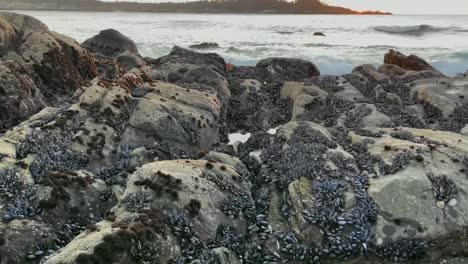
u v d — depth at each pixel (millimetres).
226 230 11500
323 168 13844
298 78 29922
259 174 14594
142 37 63594
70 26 85812
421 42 59344
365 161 14430
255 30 81625
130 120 16047
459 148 14453
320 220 12117
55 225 10914
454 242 11953
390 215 12125
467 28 77375
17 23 23562
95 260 8758
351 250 11695
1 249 9820
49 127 14453
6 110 16719
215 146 17625
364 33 74812
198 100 18844
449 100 21344
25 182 11602
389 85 25375
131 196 11312
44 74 21156
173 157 15445
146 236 9711
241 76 29469
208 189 12125
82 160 13891
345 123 20578
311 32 77188
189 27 87250
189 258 10219
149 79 21266
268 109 24047
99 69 26000
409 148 14477
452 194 12539
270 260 11477
